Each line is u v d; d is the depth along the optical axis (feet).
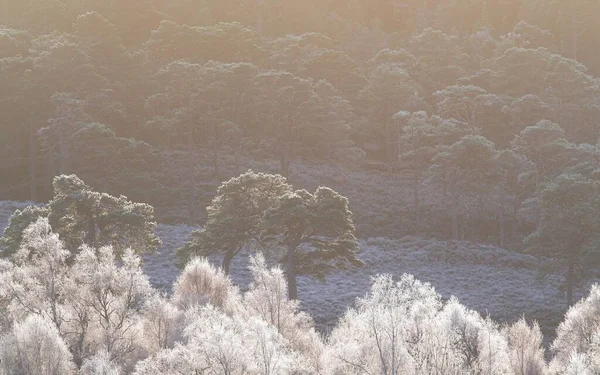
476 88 349.00
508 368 74.13
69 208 152.87
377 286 73.26
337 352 68.08
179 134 340.18
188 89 341.00
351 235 164.86
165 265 203.51
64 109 288.10
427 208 295.69
